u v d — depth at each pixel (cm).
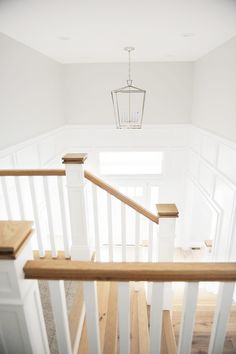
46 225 401
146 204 589
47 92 417
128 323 97
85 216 224
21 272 85
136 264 87
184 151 548
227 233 352
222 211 366
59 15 214
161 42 322
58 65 473
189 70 497
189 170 539
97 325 101
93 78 504
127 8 199
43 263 88
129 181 574
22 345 97
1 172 214
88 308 95
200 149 464
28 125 343
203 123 449
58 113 480
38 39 298
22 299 87
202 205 567
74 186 213
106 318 190
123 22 235
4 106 279
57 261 89
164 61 491
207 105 425
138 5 194
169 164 558
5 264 81
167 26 251
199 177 474
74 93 513
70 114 527
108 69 498
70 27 249
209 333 185
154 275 84
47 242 407
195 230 594
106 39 300
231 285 88
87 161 555
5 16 215
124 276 85
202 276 84
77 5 192
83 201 219
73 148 547
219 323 97
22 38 293
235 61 312
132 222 595
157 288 90
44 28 252
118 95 513
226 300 92
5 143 282
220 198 376
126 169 583
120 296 91
